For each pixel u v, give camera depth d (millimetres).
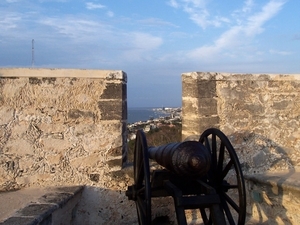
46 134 4449
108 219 4535
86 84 4527
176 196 3033
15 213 3152
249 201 5125
